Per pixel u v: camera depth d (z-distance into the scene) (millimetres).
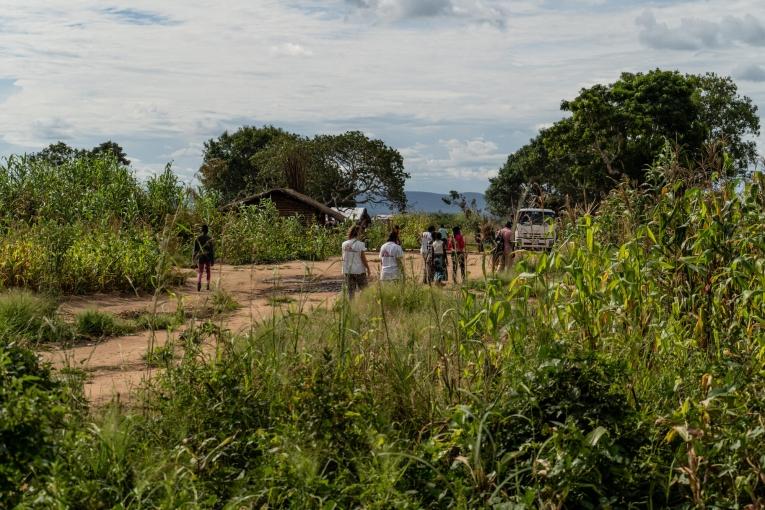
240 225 33531
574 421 4711
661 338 6227
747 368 5402
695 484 4281
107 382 8523
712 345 6547
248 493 4496
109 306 17328
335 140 94250
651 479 4617
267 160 93438
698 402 5348
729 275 6566
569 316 6582
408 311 10797
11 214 28406
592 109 52469
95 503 4141
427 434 5582
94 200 30281
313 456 4645
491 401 5387
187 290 20844
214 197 33438
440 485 4684
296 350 6742
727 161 7594
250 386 5883
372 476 4340
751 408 5031
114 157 34875
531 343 6395
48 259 18969
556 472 4332
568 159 57625
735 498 4359
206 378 5750
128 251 20859
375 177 96125
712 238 6758
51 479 4039
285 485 4406
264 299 17922
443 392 6004
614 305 6383
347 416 5137
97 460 4582
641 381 6008
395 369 6160
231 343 6379
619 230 8789
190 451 4855
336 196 94000
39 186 30922
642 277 6609
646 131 52125
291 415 5195
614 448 4453
